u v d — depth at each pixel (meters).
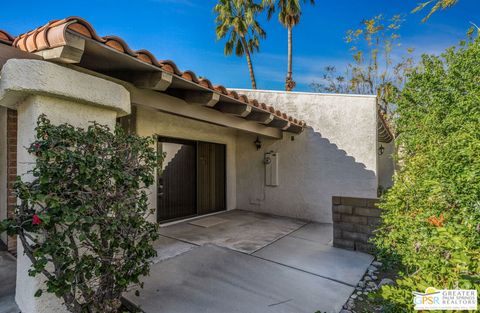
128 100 3.09
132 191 2.63
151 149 2.90
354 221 5.07
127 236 2.60
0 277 3.56
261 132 7.24
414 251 2.75
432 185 2.55
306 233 6.29
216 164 8.50
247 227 6.70
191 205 7.60
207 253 4.68
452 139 2.67
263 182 8.59
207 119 5.44
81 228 2.23
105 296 2.52
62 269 2.22
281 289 3.53
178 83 3.96
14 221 2.14
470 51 3.74
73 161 2.22
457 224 2.12
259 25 16.52
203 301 3.15
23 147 2.56
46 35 2.46
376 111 7.17
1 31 3.19
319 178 7.70
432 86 4.54
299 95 7.99
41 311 2.43
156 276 3.73
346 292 3.51
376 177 7.09
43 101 2.41
